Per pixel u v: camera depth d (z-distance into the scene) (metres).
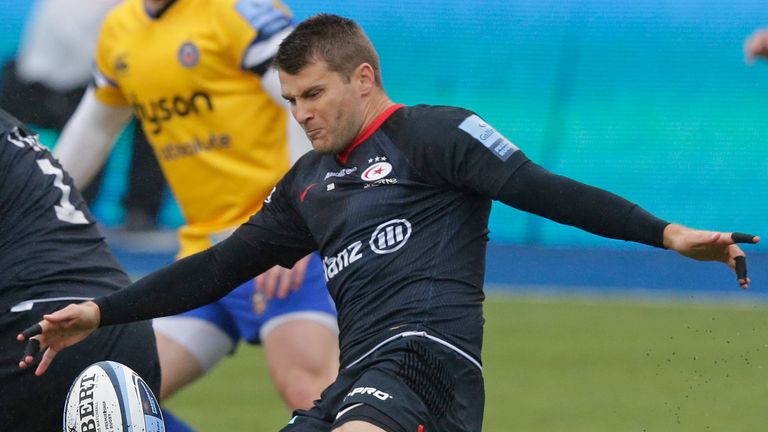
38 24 44.19
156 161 46.31
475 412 13.73
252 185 20.47
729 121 47.59
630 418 26.97
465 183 13.79
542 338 36.25
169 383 19.69
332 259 14.25
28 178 16.05
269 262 15.32
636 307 41.53
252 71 20.08
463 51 47.41
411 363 13.26
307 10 46.81
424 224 13.92
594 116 47.59
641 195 47.75
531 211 13.52
